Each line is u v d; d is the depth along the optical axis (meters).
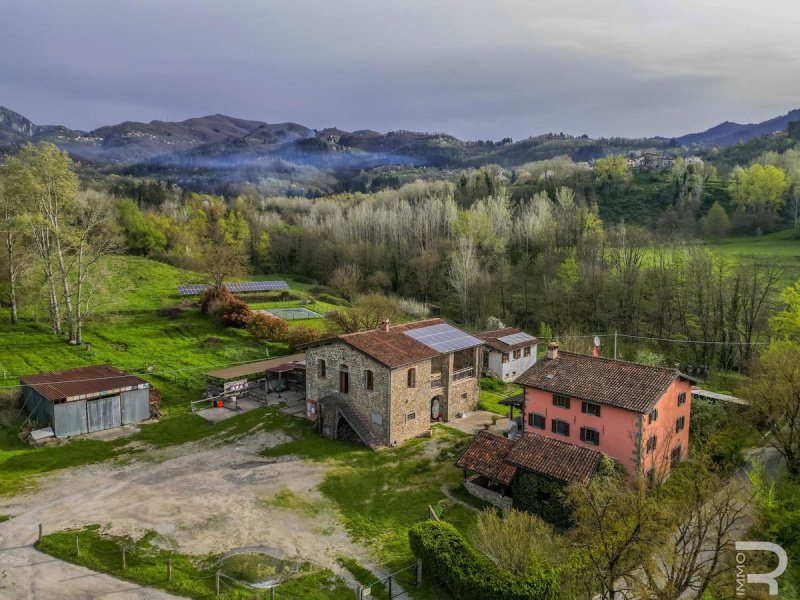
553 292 99.31
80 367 62.06
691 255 90.44
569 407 42.47
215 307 85.44
